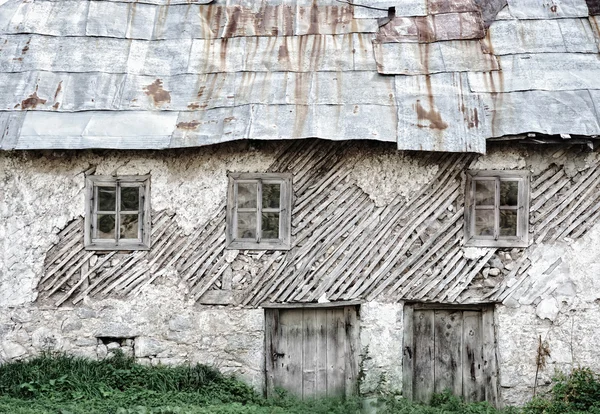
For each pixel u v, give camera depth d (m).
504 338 10.67
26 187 10.77
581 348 10.59
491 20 11.57
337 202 10.79
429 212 10.73
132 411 9.42
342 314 10.95
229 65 11.15
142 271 10.82
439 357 10.91
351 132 10.17
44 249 10.78
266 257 10.81
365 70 10.95
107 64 11.15
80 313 10.77
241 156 10.80
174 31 11.63
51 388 10.18
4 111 10.54
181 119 10.55
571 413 10.02
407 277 10.73
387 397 10.67
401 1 11.87
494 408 10.56
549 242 10.66
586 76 10.75
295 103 10.52
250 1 11.98
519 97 10.54
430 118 10.30
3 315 10.71
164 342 10.80
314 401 10.59
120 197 10.86
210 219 10.80
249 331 10.79
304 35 11.45
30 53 11.15
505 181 10.73
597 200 10.66
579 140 10.21
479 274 10.74
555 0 11.78
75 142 10.28
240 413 9.59
